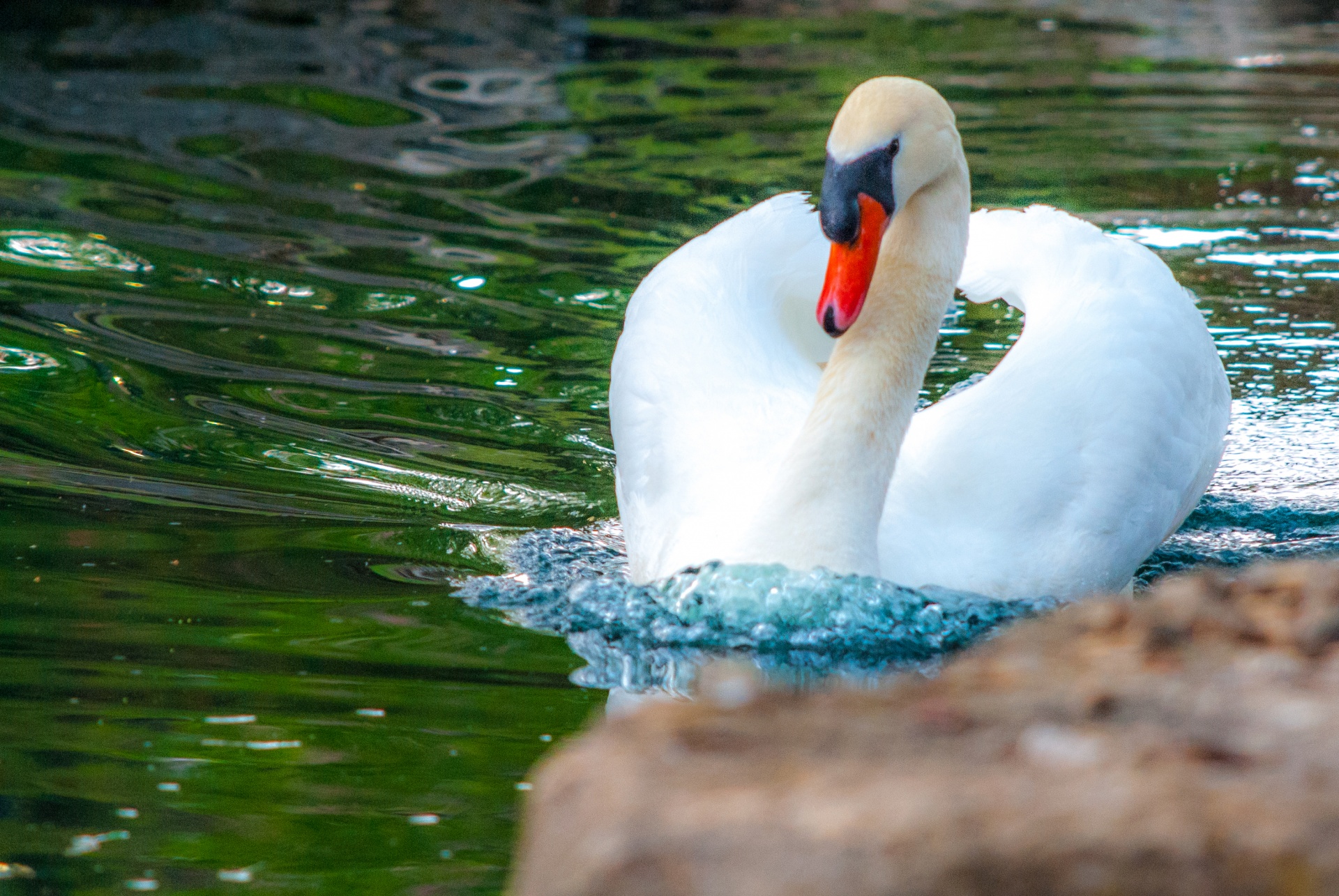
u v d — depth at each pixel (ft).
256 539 32.58
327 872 20.20
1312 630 20.40
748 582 29.81
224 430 38.19
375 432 38.73
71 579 30.07
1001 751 16.89
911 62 82.07
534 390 41.73
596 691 26.17
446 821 21.57
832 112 70.74
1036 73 79.71
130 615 28.63
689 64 80.07
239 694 25.61
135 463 36.11
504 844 20.95
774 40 87.10
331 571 31.22
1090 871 14.83
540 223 54.54
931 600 30.30
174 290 47.24
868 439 30.96
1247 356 44.80
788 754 16.98
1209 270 50.90
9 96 67.67
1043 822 15.15
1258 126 68.69
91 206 54.29
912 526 31.83
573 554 33.12
